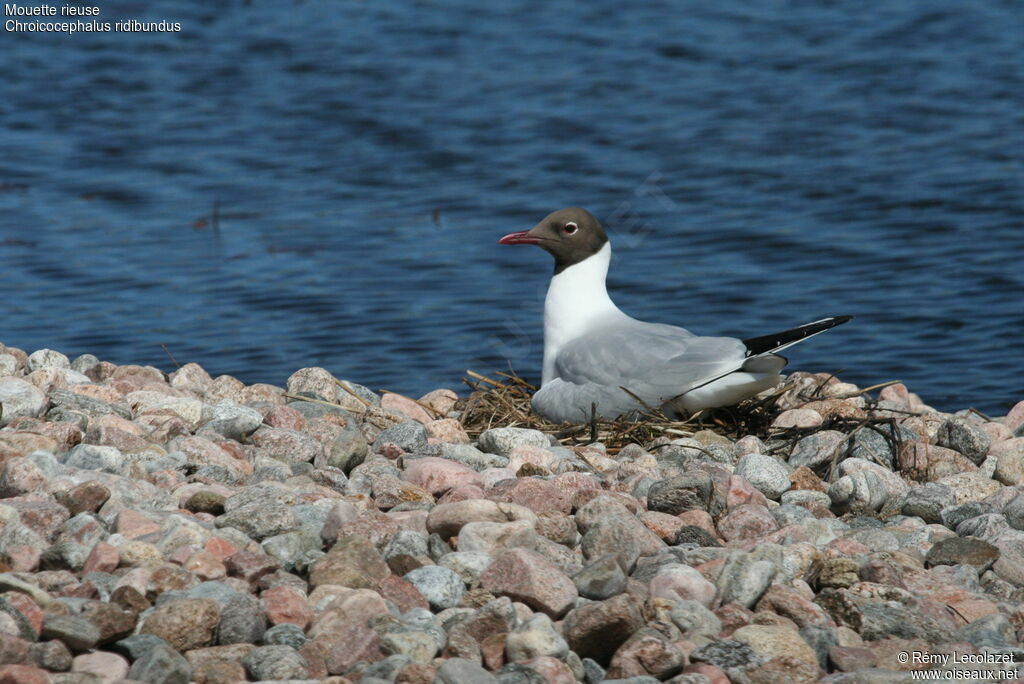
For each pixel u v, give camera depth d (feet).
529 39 100.48
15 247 62.54
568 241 38.60
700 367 34.91
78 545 23.17
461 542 24.99
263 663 20.71
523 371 49.70
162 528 24.04
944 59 94.58
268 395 35.78
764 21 104.47
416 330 53.52
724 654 22.17
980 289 56.80
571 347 37.22
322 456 30.50
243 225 66.69
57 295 56.65
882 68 92.94
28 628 20.49
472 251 63.52
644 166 75.61
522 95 88.48
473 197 71.15
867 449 33.50
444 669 20.65
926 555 27.48
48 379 34.09
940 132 80.07
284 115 84.84
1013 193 69.31
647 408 35.35
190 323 53.78
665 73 92.73
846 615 24.03
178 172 74.79
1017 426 37.55
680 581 24.03
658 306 56.34
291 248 63.52
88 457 27.17
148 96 88.38
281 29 102.68
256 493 26.13
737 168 75.00
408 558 24.22
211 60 95.71
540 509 27.25
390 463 29.86
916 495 30.55
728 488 29.30
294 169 75.51
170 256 61.98
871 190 70.69
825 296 56.85
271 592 22.45
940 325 52.95
